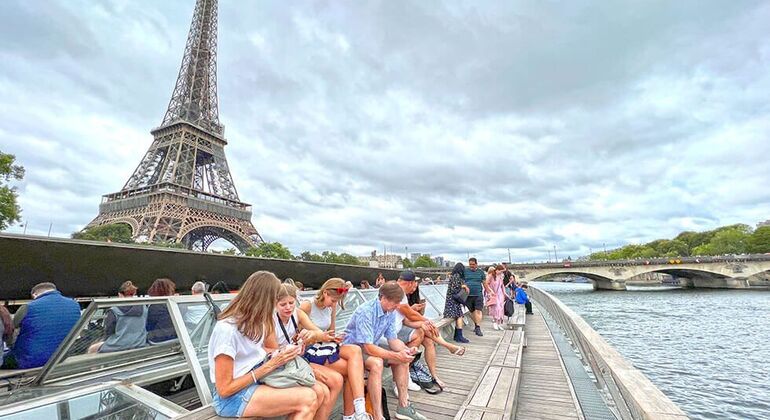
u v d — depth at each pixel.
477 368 5.93
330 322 4.41
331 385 3.12
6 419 2.26
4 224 24.42
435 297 11.38
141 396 2.88
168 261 8.37
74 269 6.77
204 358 3.37
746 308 35.06
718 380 14.09
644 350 19.00
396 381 4.00
